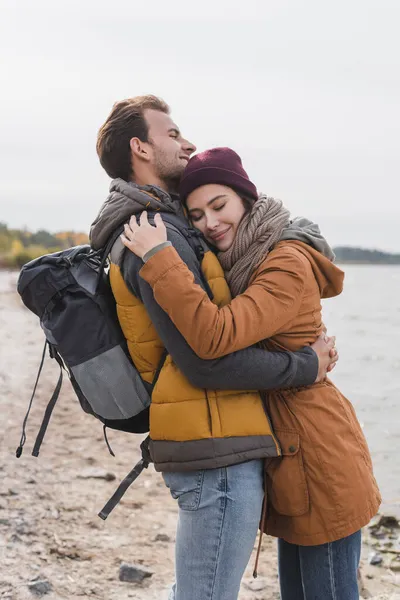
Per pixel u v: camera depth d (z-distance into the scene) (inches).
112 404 99.1
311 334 98.0
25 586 145.7
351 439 97.3
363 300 1734.7
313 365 96.0
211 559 92.4
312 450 94.6
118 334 98.3
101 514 102.6
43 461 233.6
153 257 89.5
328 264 98.8
